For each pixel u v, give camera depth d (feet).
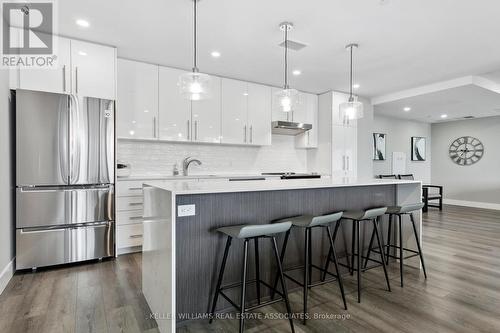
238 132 14.39
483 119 23.62
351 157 17.11
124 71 11.59
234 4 7.82
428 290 7.94
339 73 13.46
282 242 7.72
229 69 12.98
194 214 6.37
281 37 9.82
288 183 7.91
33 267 9.06
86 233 9.89
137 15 8.43
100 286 8.08
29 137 8.99
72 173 9.60
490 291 7.86
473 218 18.37
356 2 7.70
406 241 10.18
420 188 9.75
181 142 13.89
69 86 9.86
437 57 11.48
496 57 11.48
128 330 6.00
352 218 7.70
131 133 11.69
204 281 6.51
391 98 17.16
